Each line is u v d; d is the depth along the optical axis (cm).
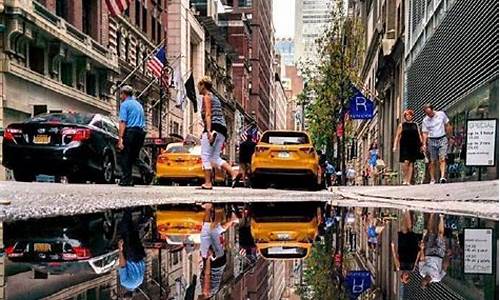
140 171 1736
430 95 2316
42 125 1347
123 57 3934
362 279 228
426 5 2442
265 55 13100
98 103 3362
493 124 1139
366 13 5703
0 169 2280
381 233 450
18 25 2411
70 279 206
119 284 197
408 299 184
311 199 1025
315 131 4794
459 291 199
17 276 213
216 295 184
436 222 546
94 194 872
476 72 1541
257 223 515
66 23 2944
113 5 2672
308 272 246
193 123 5734
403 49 3206
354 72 3741
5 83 2386
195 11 6119
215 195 1041
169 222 496
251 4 11269
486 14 1424
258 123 11175
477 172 1548
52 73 2877
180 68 4712
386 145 4019
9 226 413
